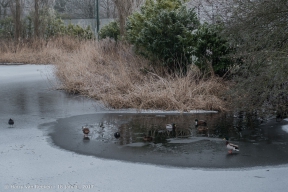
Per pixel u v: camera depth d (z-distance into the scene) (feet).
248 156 22.47
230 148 23.15
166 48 42.63
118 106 36.24
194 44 40.70
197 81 39.58
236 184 18.44
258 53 27.12
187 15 43.29
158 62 43.80
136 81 41.91
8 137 26.81
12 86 48.96
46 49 84.02
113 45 60.13
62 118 32.58
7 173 20.11
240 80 30.86
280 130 28.19
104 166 21.02
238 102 29.84
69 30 101.35
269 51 25.89
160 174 19.79
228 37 30.78
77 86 44.34
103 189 18.03
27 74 60.44
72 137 26.84
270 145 24.59
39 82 51.83
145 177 19.40
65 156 22.74
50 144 25.17
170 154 22.94
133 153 23.18
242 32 28.48
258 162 21.44
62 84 47.34
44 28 100.58
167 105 35.47
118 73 45.44
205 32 39.73
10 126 29.89
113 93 38.96
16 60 80.02
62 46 84.84
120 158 22.30
